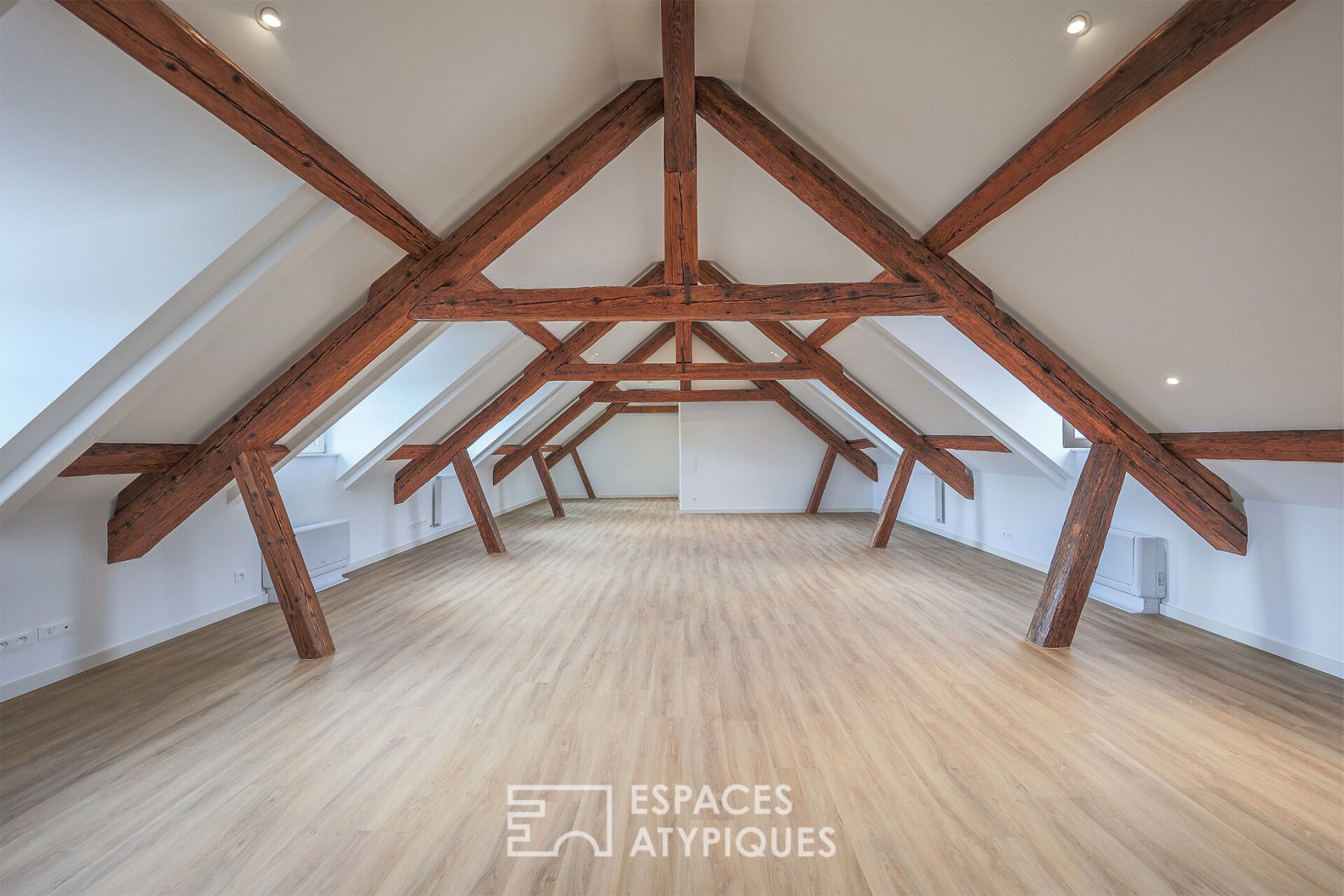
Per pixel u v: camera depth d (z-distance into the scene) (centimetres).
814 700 311
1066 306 346
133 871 188
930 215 363
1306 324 254
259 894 178
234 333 314
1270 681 334
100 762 254
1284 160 204
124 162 251
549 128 350
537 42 283
